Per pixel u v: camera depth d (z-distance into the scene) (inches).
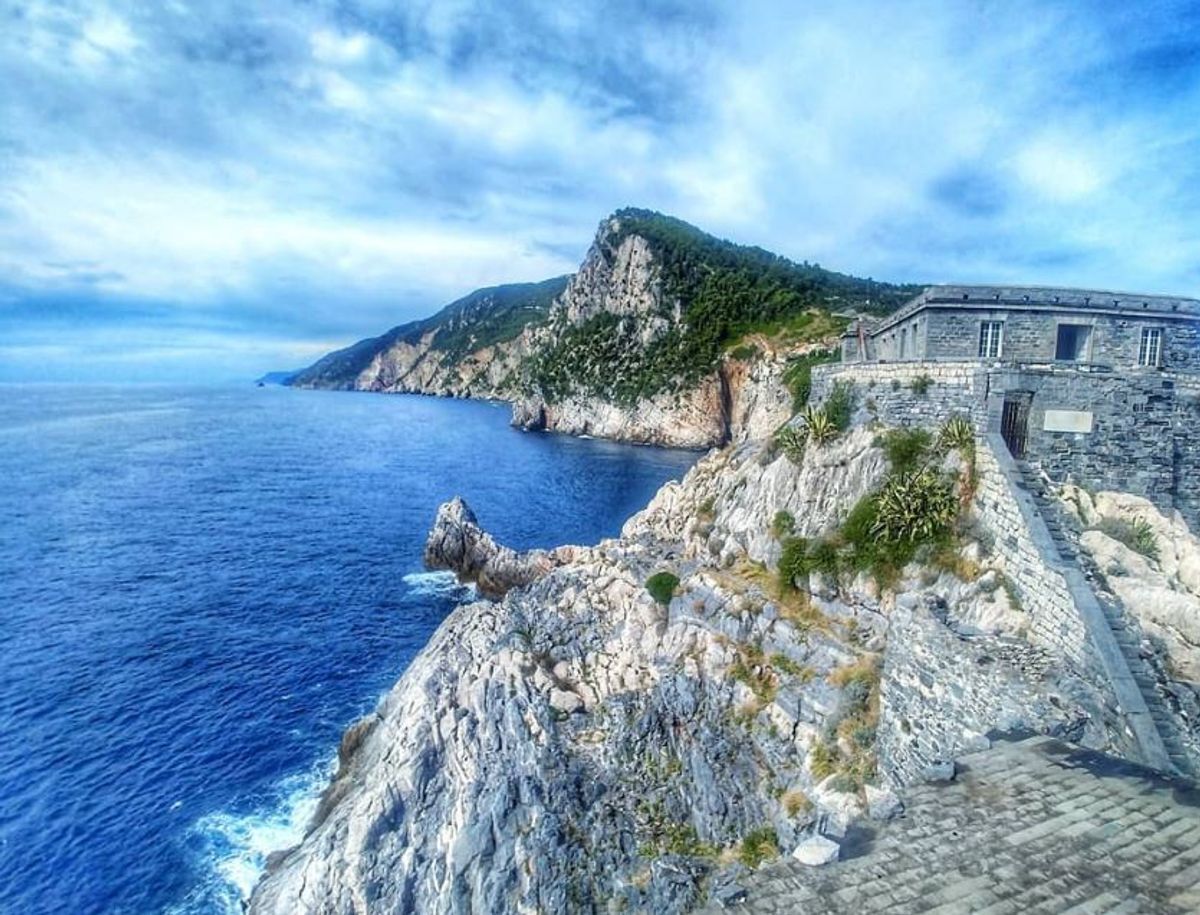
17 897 1104.8
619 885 893.2
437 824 1030.4
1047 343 1128.8
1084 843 419.5
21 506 3403.1
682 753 1043.9
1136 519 890.1
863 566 1022.4
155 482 4099.4
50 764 1392.7
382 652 1907.0
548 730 1122.7
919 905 365.4
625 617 1344.7
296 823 1253.7
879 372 1164.5
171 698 1638.8
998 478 906.7
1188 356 1143.0
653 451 5979.3
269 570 2524.6
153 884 1128.8
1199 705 631.2
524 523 3284.9
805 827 843.4
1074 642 714.8
